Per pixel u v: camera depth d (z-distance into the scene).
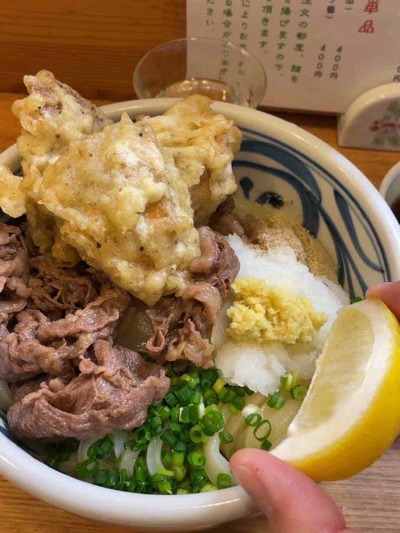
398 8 0.20
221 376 0.16
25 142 0.17
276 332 0.16
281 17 0.21
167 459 0.15
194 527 0.13
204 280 0.17
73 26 0.22
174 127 0.18
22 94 0.25
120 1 0.21
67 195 0.15
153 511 0.12
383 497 0.16
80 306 0.17
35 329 0.16
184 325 0.16
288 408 0.16
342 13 0.21
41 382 0.15
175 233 0.16
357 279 0.19
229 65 0.23
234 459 0.12
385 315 0.14
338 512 0.11
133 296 0.17
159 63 0.23
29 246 0.18
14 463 0.13
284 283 0.18
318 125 0.25
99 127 0.18
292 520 0.11
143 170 0.15
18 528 0.16
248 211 0.21
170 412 0.16
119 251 0.15
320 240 0.20
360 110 0.23
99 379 0.15
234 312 0.16
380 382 0.12
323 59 0.22
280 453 0.12
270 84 0.24
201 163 0.17
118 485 0.15
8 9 0.22
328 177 0.18
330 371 0.14
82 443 0.15
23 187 0.16
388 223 0.17
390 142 0.24
